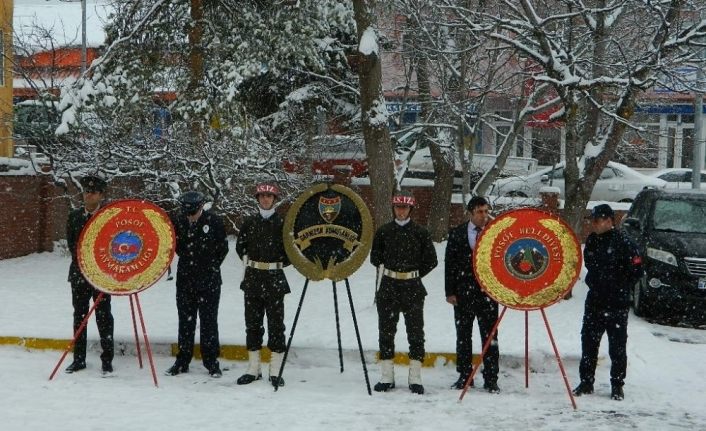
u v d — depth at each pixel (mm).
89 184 9211
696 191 15219
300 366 10031
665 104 20250
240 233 9266
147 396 8398
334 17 18453
